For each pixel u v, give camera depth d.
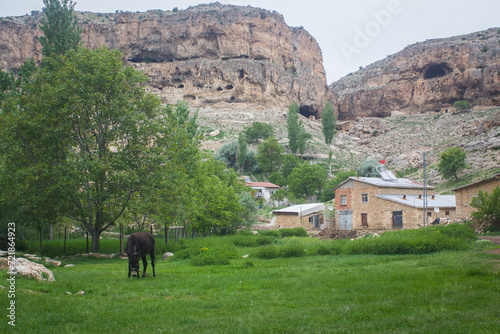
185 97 159.00
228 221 42.75
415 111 168.50
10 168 28.52
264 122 148.75
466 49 157.50
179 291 11.77
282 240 39.59
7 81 35.47
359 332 7.02
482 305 8.73
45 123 28.31
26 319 8.17
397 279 12.54
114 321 8.23
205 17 164.00
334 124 128.75
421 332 6.85
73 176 27.39
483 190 39.94
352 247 23.12
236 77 156.25
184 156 34.59
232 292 11.52
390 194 49.06
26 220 29.59
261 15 169.62
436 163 91.62
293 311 8.94
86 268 20.75
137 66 163.50
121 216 31.52
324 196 84.81
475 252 19.05
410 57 175.62
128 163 29.50
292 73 175.00
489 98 151.00
